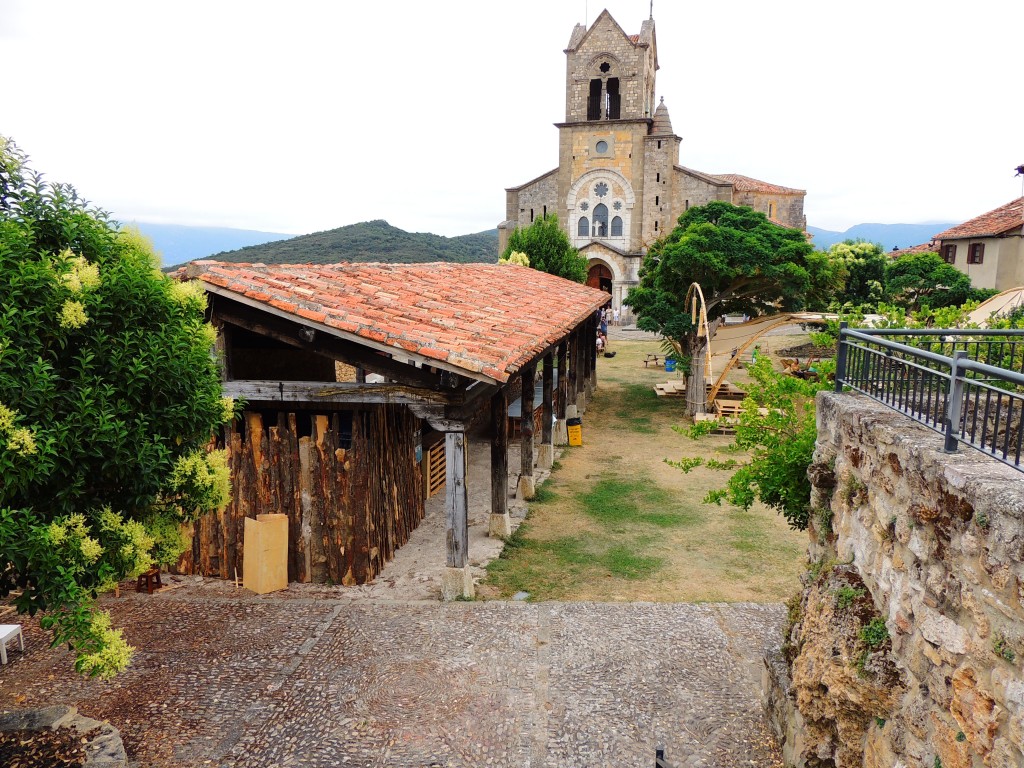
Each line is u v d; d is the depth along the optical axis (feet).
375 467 28.66
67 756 15.99
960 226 111.45
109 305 14.26
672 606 25.20
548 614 24.50
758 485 24.18
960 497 10.42
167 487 15.87
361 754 17.24
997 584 9.48
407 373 25.21
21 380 12.67
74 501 14.25
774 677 17.75
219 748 17.44
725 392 66.90
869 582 14.14
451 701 19.35
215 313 25.46
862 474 14.46
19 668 21.17
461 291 37.58
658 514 37.22
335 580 27.53
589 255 145.07
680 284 60.95
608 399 70.33
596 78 145.07
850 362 16.56
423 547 31.99
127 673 20.76
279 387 26.05
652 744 17.60
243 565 27.63
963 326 25.09
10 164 14.35
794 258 60.64
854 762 13.64
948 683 10.77
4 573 14.37
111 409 13.94
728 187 138.62
